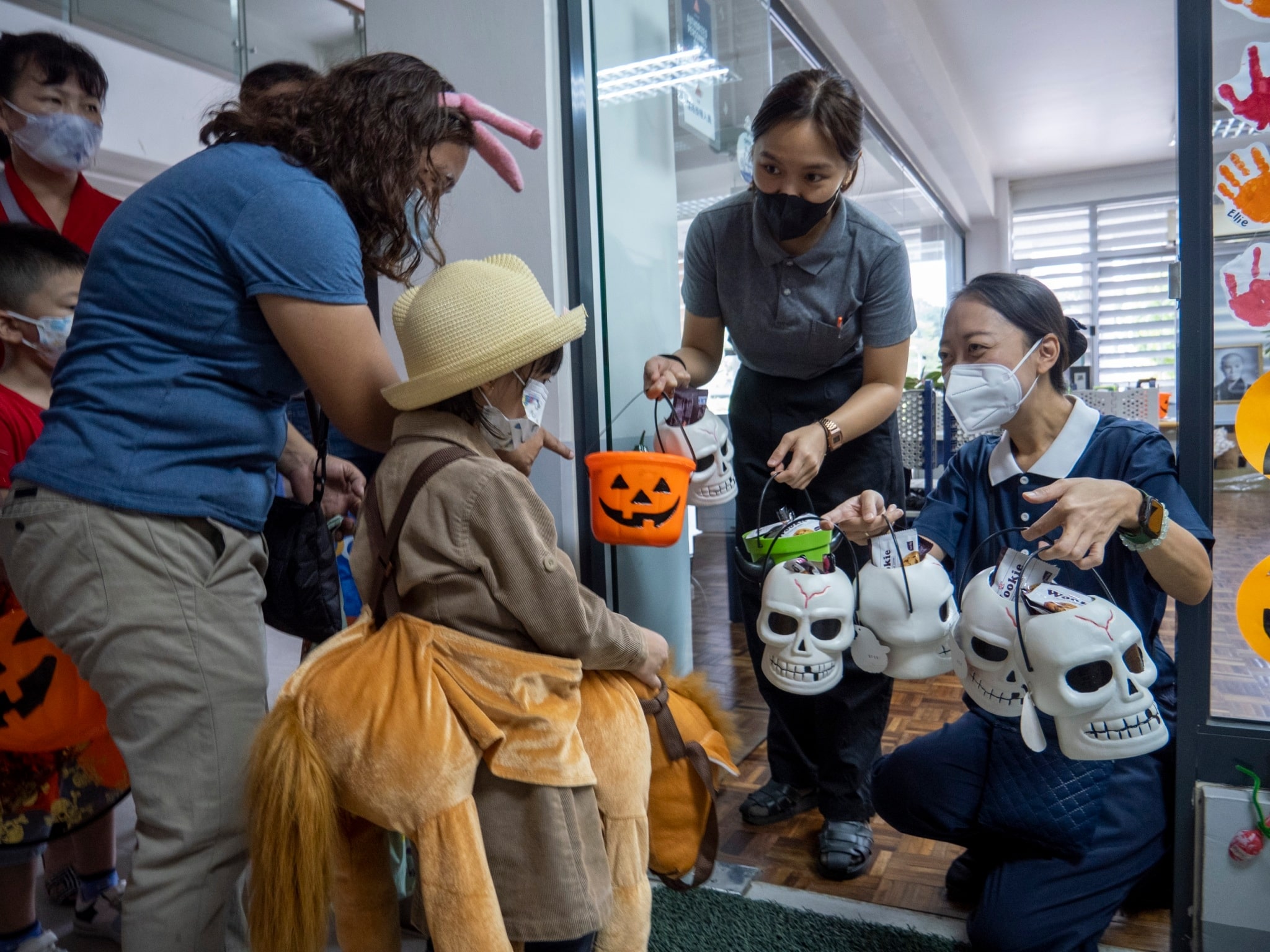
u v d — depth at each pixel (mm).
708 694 1441
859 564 1862
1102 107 7363
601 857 1115
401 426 1144
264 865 983
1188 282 1350
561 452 1486
